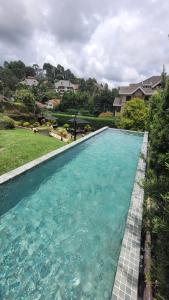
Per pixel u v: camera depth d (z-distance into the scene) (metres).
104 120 36.34
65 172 10.88
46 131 26.41
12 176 7.68
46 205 7.51
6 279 4.48
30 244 5.52
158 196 4.44
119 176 10.76
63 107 59.34
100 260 5.13
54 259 5.09
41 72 150.50
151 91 41.84
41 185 9.16
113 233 6.15
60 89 103.56
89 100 61.81
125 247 4.66
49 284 4.44
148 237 5.11
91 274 4.72
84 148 15.98
